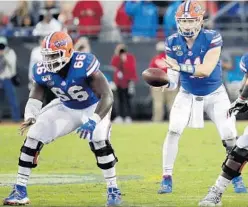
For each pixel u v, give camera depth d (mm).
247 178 29344
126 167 32844
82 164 33812
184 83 25906
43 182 28562
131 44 51750
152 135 42938
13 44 51250
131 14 52438
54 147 38750
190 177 29703
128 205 23156
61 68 22172
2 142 40625
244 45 51562
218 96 25906
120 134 43344
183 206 23016
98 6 53000
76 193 25906
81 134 21484
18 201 22859
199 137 41625
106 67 51438
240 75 50656
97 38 52469
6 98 51375
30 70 48719
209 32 25328
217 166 32719
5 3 57406
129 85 49938
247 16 54219
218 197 22453
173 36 25719
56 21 48531
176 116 25875
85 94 22656
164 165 25969
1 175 30688
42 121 22844
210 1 53156
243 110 22672
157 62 46344
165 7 53906
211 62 25125
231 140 25734
